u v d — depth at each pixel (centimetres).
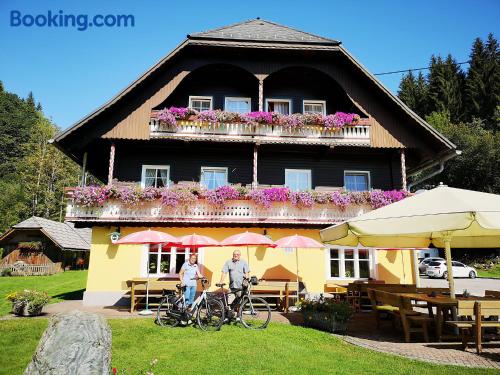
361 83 1780
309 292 1515
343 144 1678
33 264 3106
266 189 1546
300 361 685
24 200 5344
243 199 1540
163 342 823
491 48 6100
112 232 1504
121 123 1638
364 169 1834
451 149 1673
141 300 1406
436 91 5666
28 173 5544
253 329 943
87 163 1944
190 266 1051
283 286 1294
